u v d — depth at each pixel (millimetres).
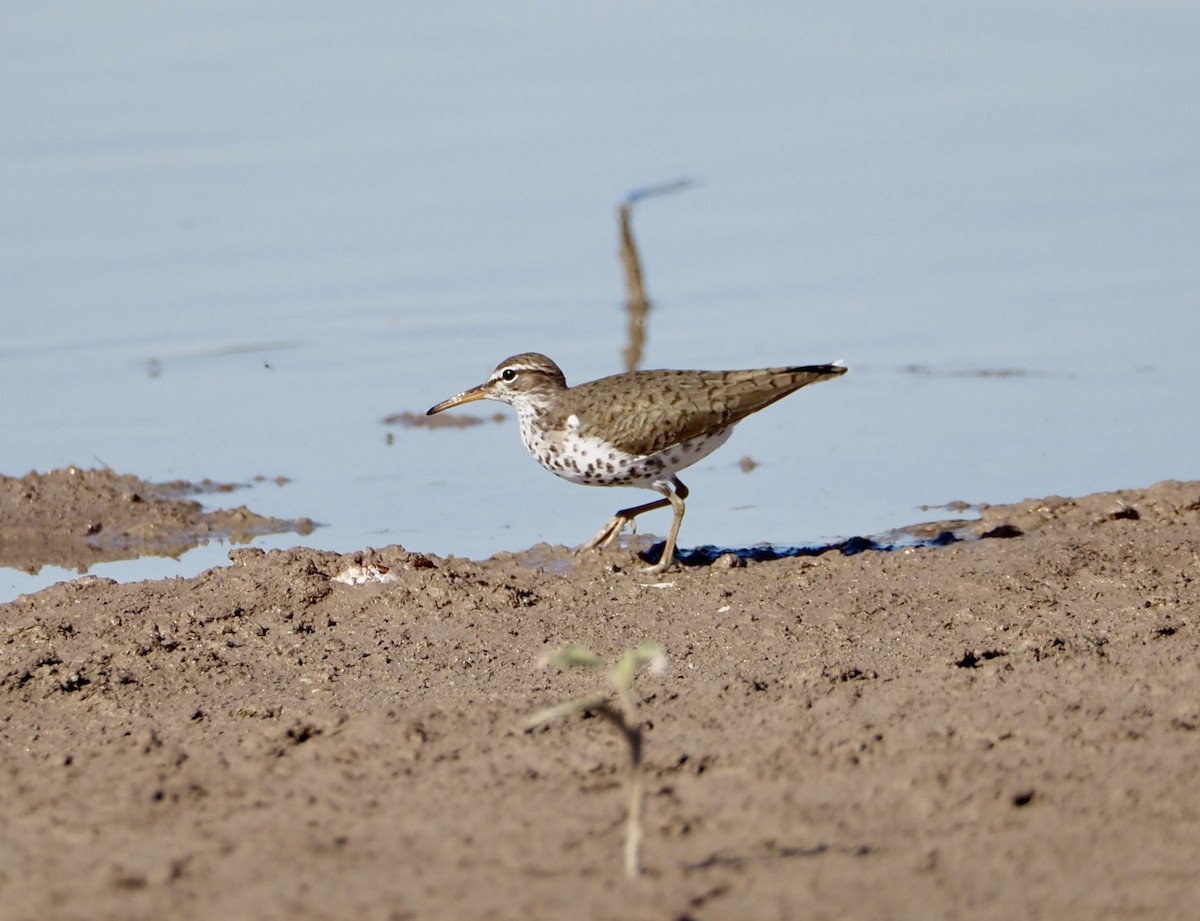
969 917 8039
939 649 12836
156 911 8289
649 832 9117
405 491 19484
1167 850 8773
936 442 20578
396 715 11188
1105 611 13688
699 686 12016
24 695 12391
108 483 19312
